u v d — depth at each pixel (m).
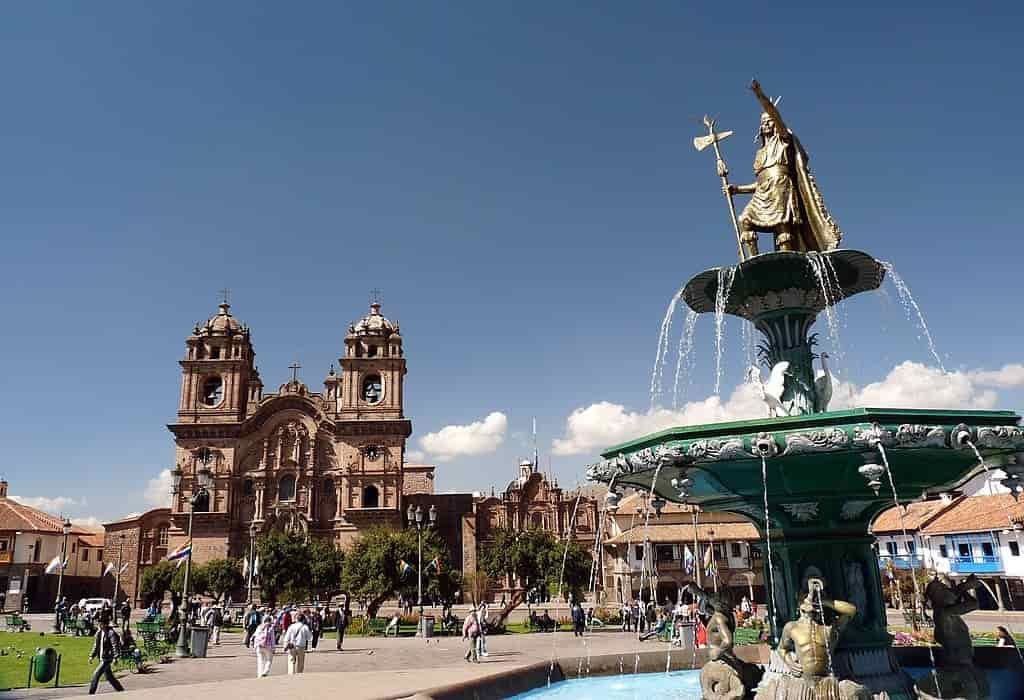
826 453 7.58
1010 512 40.47
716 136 10.88
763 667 9.55
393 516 77.12
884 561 53.31
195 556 75.69
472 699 10.53
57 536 77.81
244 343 84.50
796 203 10.16
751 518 10.22
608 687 12.54
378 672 12.59
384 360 82.62
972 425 7.51
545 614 41.25
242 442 80.62
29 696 17.42
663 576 59.44
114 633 17.80
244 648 31.61
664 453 7.93
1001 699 10.67
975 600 9.05
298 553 59.44
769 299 10.01
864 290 10.33
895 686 8.80
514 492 84.00
